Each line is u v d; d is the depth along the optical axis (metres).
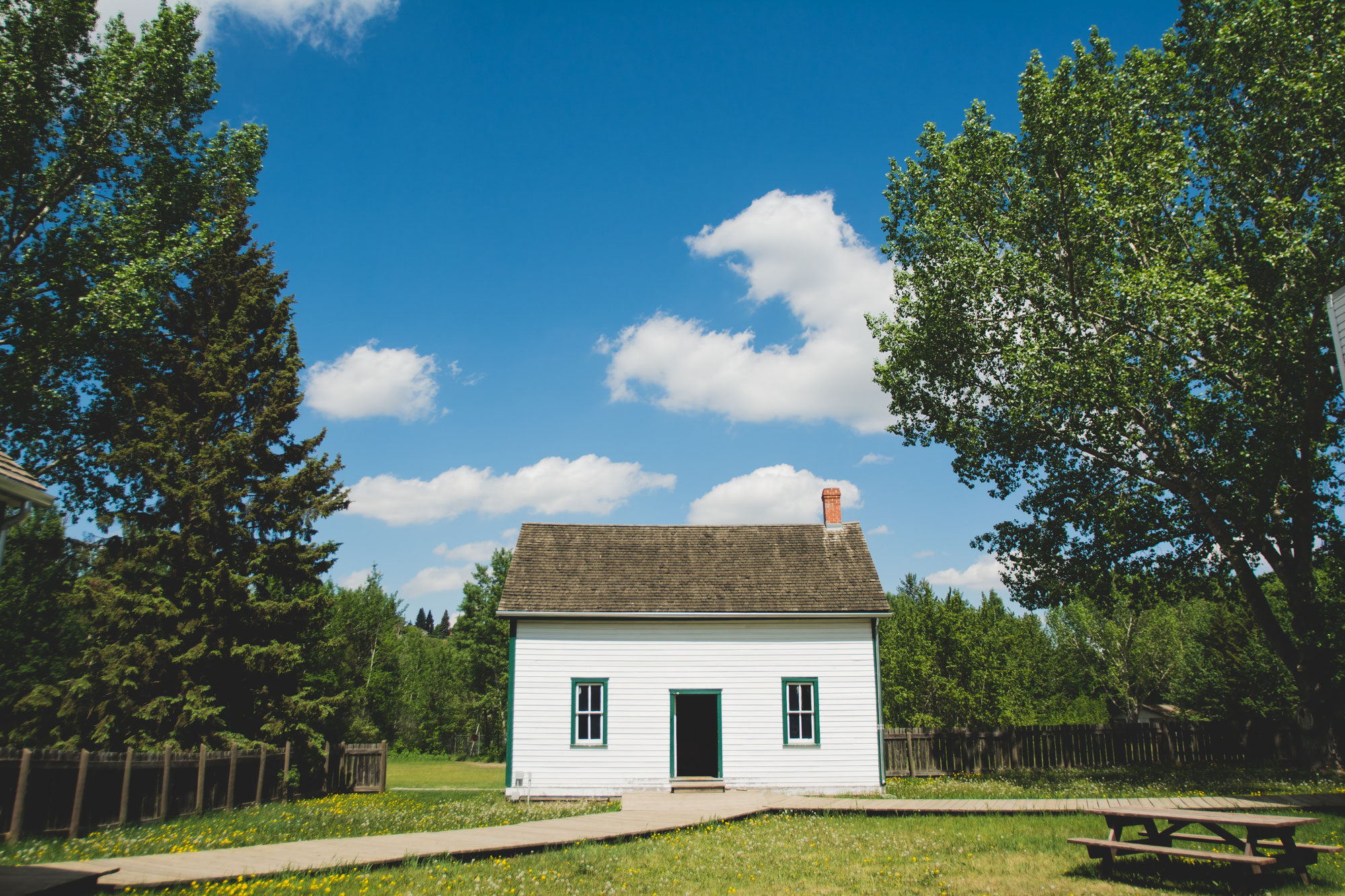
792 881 9.73
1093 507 24.22
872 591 24.22
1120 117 22.52
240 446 24.20
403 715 63.91
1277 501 22.14
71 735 22.06
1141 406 21.56
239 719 23.23
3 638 27.09
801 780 22.31
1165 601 25.67
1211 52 21.67
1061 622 61.50
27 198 23.41
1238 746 26.66
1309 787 18.33
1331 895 8.50
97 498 26.70
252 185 27.77
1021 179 24.31
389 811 17.33
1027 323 24.33
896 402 28.44
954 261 24.59
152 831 13.20
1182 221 22.41
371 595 57.22
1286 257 19.14
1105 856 9.74
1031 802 15.55
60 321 23.30
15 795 11.82
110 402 25.94
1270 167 21.05
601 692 22.73
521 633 22.94
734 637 23.27
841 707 22.91
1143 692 56.22
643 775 22.11
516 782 21.86
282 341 26.45
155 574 23.52
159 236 25.33
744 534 26.94
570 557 25.33
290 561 25.12
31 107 22.12
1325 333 20.27
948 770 25.59
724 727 22.62
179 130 25.84
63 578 26.95
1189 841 10.91
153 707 21.31
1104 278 22.45
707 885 9.47
